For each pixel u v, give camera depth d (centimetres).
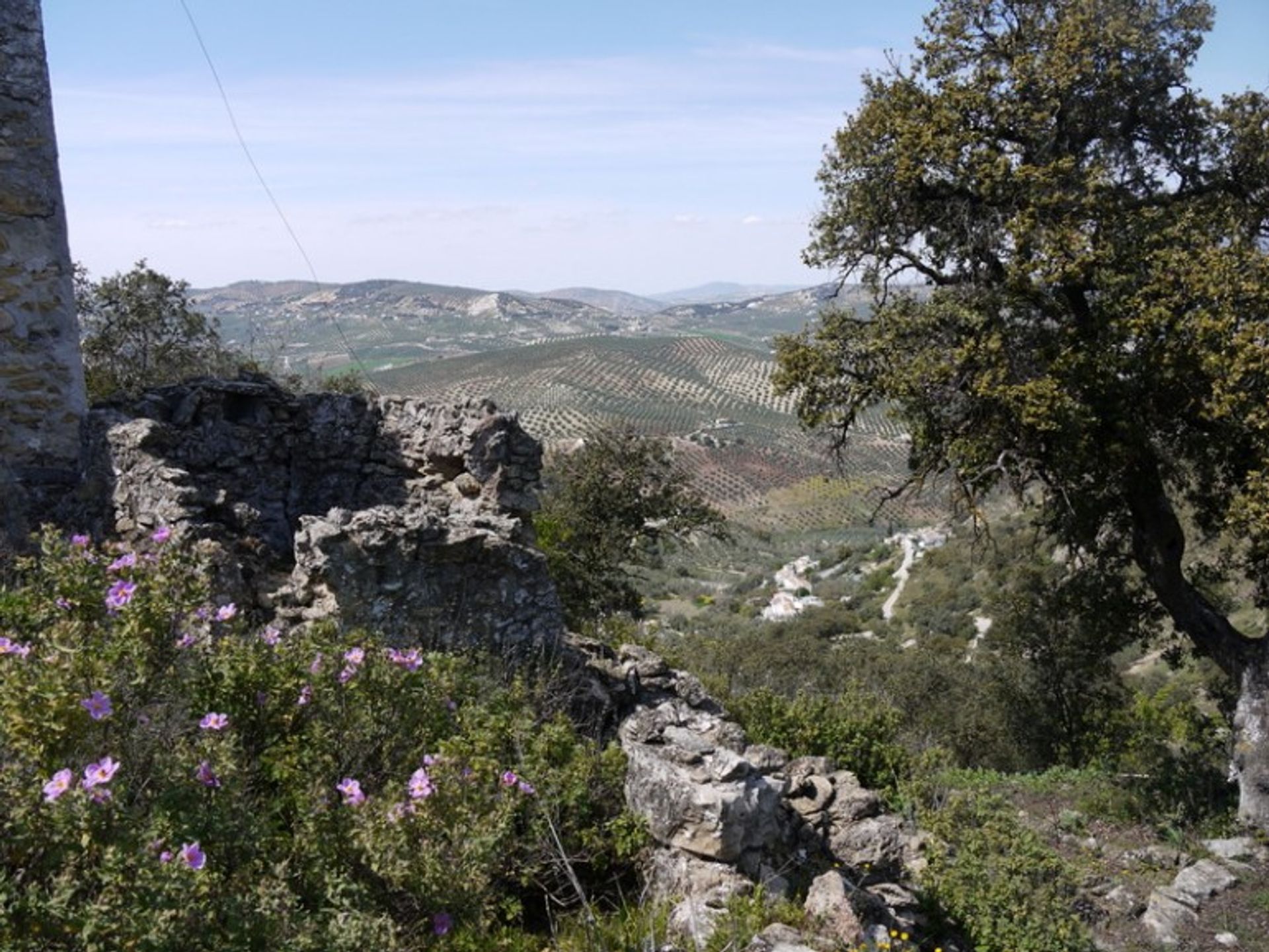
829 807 850
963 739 2494
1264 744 1578
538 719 780
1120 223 1741
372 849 484
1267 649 1666
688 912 628
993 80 1822
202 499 912
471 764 597
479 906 515
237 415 1108
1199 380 1616
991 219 1809
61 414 1091
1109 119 1842
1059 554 2841
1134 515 1903
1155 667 4231
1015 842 950
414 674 607
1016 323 1834
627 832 705
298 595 818
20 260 1072
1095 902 1198
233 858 447
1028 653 2559
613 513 2630
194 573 577
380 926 435
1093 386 1702
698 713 866
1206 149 1911
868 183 1908
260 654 573
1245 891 1268
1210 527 1977
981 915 820
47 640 498
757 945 598
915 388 1778
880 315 1933
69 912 360
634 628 1927
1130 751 1989
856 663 3266
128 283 2142
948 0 1919
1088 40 1725
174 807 434
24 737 421
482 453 1038
